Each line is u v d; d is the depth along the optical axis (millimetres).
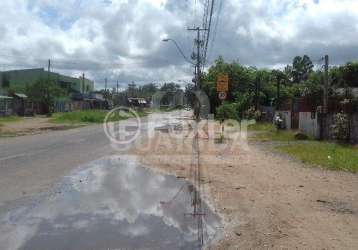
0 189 11078
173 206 9578
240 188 11523
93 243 7027
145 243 7062
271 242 7074
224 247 6871
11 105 64625
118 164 16031
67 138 27797
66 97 86875
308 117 30234
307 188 11469
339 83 37625
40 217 8539
